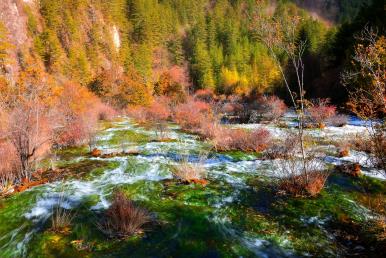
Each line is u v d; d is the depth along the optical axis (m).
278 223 5.41
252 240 4.88
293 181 6.80
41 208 6.06
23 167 8.14
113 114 32.84
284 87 40.84
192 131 18.72
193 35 96.44
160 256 4.43
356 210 5.88
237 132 13.25
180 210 5.88
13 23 60.31
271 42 7.27
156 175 8.26
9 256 4.52
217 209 5.95
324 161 9.00
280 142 11.80
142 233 5.04
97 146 13.52
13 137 8.22
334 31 57.69
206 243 4.76
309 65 44.94
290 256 4.48
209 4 132.88
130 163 9.55
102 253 4.50
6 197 6.68
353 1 157.12
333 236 5.00
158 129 18.59
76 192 6.90
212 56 78.25
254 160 10.02
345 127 17.84
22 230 5.23
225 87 66.94
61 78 50.38
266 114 29.66
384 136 6.04
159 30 92.19
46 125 12.49
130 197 6.53
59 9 75.19
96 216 5.65
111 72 48.41
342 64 33.44
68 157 11.09
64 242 4.80
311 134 14.34
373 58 6.05
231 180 7.62
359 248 4.64
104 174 8.41
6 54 41.94
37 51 56.28
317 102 23.20
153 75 74.38
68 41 68.12
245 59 79.81
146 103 42.91
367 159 8.55
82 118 17.48
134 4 89.81
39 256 4.48
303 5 156.50
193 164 8.69
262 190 6.90
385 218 5.39
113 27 83.56
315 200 6.31
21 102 10.05
